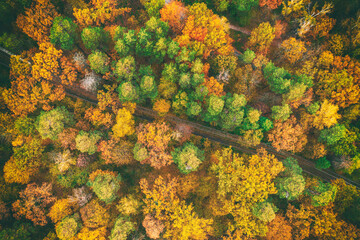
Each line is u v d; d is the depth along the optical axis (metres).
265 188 42.78
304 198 46.31
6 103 44.94
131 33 42.34
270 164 44.78
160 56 46.06
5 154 47.44
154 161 44.88
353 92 45.09
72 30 45.12
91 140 43.72
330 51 48.62
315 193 44.78
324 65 47.34
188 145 45.62
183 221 42.12
